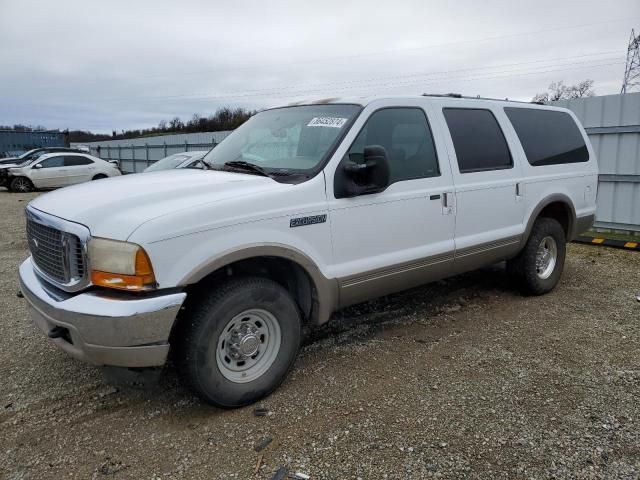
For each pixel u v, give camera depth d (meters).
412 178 3.90
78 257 2.79
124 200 2.92
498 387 3.38
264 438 2.84
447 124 4.27
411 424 2.95
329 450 2.72
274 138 3.91
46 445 2.80
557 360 3.79
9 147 35.59
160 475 2.54
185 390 3.41
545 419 2.99
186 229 2.77
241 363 3.14
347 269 3.53
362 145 3.62
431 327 4.48
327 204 3.37
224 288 2.99
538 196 5.03
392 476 2.51
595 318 4.70
